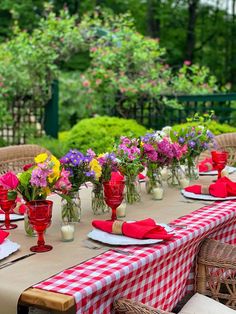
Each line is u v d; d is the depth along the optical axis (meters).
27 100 6.91
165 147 2.55
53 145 5.98
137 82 6.79
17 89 6.80
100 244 1.86
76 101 7.47
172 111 6.89
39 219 1.79
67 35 7.06
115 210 2.18
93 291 1.51
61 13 7.45
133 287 1.78
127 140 2.53
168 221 2.16
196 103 6.79
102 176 2.23
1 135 6.92
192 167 2.98
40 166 1.82
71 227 1.90
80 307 1.48
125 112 7.18
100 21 7.40
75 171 2.05
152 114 7.03
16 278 1.57
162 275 1.95
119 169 2.43
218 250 2.20
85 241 1.89
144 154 2.54
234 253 2.18
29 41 6.93
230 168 3.32
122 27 7.35
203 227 2.07
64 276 1.58
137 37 7.03
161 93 6.91
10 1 11.52
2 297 1.50
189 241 1.99
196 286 2.23
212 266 2.17
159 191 2.55
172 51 13.34
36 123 7.00
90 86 7.08
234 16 13.73
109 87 6.98
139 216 2.25
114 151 2.45
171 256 1.94
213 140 2.99
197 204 2.45
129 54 6.91
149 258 1.74
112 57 6.87
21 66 6.71
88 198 2.59
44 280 1.56
